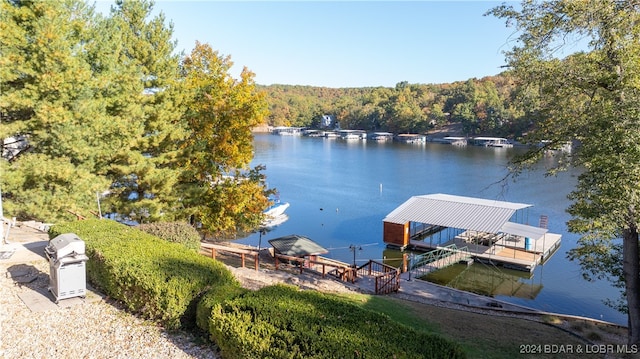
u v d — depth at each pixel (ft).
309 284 50.39
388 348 17.03
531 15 35.32
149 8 59.93
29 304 26.45
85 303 27.02
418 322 39.93
